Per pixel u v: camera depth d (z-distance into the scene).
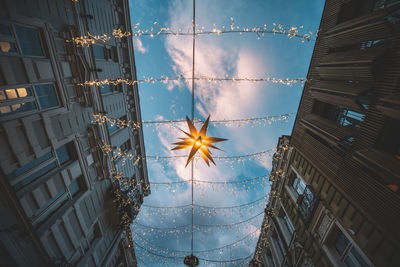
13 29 5.64
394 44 4.90
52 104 7.18
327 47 7.35
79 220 8.56
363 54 5.54
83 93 8.46
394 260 4.72
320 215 7.44
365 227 5.55
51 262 6.84
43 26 6.47
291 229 10.18
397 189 4.77
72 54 7.80
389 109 4.61
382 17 5.02
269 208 12.53
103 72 9.93
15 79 5.73
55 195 7.35
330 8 7.30
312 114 8.15
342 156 6.46
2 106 5.48
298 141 9.02
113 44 10.55
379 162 4.81
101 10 9.45
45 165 6.95
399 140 4.80
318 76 7.73
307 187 8.12
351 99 5.80
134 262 13.84
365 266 5.64
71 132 8.02
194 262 9.41
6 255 5.62
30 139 6.22
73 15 7.82
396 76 4.80
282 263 10.25
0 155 5.44
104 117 9.62
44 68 6.62
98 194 10.00
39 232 6.53
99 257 9.99
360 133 5.71
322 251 7.25
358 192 5.76
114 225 11.38
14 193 5.64
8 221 5.66
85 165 8.88
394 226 4.73
